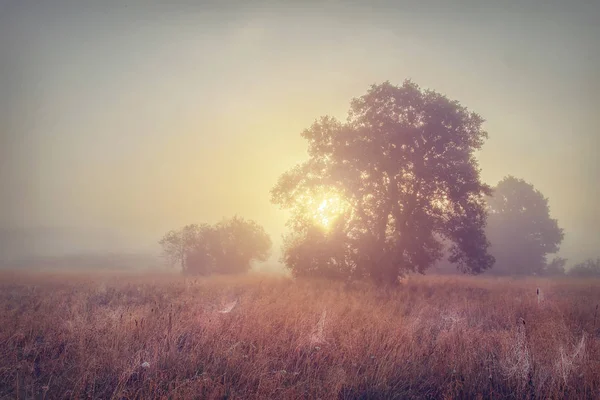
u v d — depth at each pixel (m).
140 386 5.47
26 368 6.05
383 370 5.97
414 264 26.22
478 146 25.70
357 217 26.39
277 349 7.09
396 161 24.75
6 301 12.47
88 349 6.59
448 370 6.22
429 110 24.73
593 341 7.79
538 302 12.70
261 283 19.69
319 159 27.06
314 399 5.13
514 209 56.47
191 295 13.70
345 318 9.22
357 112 26.23
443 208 25.89
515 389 5.66
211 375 5.71
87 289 16.23
